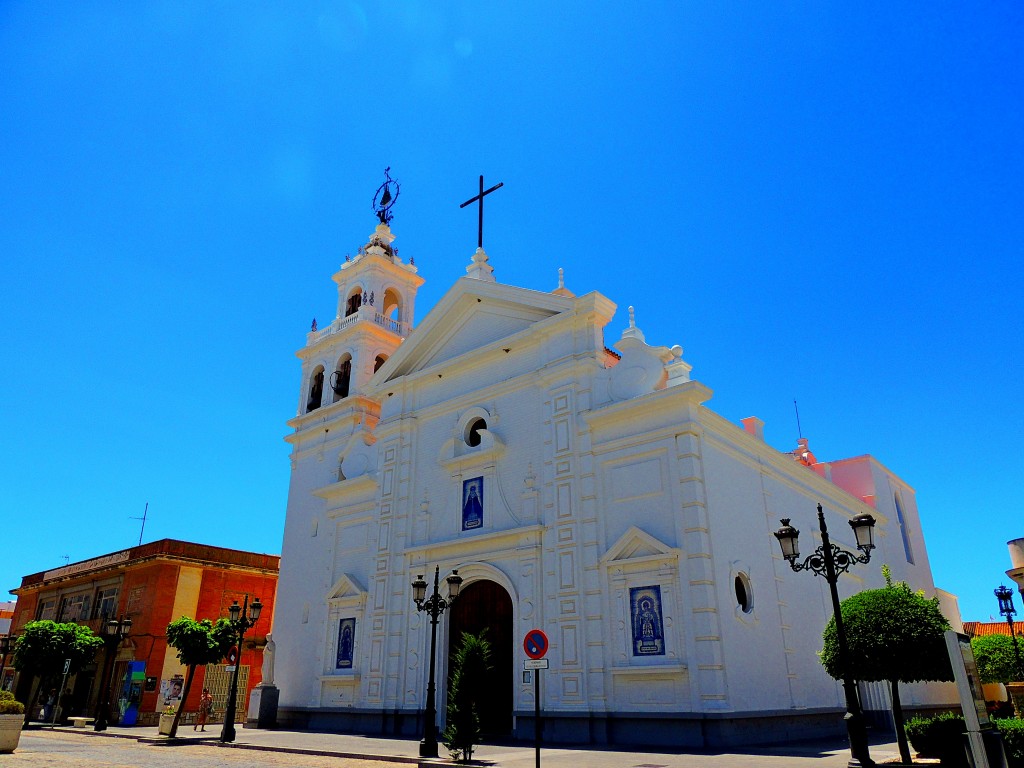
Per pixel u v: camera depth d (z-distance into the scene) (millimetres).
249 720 30172
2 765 16516
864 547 13656
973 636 37906
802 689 22500
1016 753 12203
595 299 24609
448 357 29375
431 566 26047
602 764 15328
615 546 21078
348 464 31891
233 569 42812
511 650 23234
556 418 24219
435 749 17234
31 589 53094
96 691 41031
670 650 19391
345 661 27906
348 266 38750
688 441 20891
